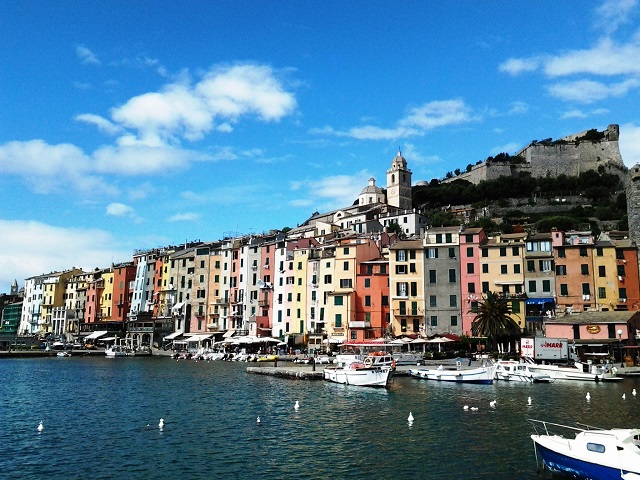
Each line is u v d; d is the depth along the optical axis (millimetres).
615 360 82125
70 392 62875
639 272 94688
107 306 173625
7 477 30391
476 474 30484
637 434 28047
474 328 91562
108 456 34469
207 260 145375
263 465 32500
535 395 57750
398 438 38594
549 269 98562
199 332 142375
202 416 47375
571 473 28828
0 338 156875
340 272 114438
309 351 110688
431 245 106438
